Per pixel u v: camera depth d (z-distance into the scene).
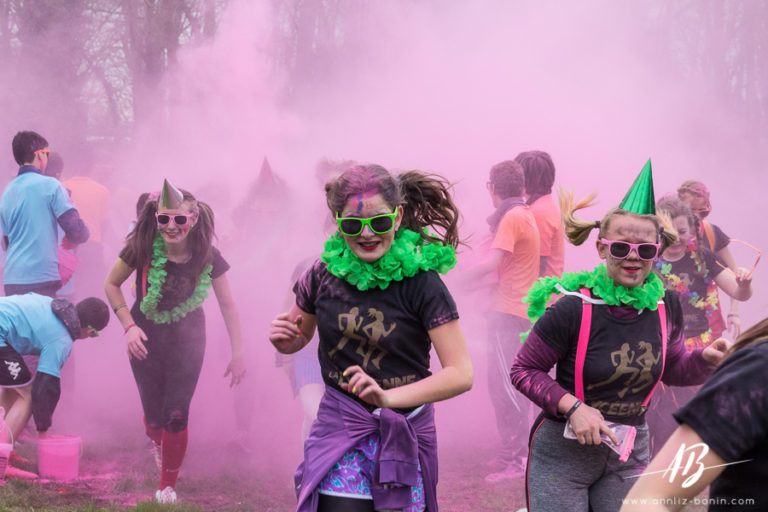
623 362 2.97
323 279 2.88
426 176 2.95
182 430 4.86
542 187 6.05
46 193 6.12
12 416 5.21
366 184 2.71
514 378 3.10
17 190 6.11
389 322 2.76
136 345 4.85
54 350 5.05
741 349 1.61
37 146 6.20
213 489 5.20
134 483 5.10
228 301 5.17
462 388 2.73
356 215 2.71
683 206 4.84
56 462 5.08
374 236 2.72
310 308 3.00
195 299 4.93
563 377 3.08
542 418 3.11
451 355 2.75
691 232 4.85
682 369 3.08
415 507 2.81
